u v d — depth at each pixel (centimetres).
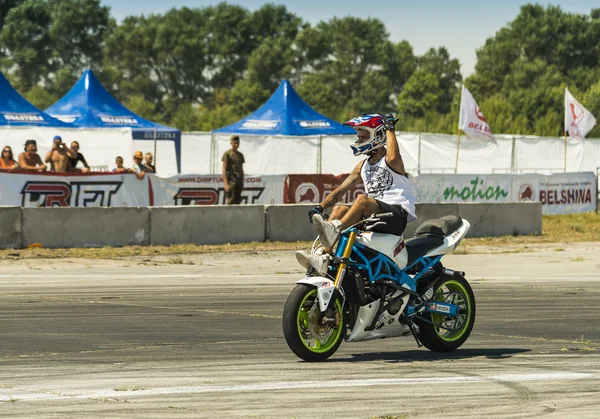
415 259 963
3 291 1543
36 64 14500
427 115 8294
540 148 4881
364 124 947
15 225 2172
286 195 2902
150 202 2650
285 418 683
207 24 16075
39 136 3559
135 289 1588
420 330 987
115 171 2588
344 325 937
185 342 1053
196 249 2281
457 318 1009
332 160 4728
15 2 14825
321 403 733
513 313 1321
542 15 14412
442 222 1011
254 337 1092
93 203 2555
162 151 5275
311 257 903
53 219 2214
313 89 14112
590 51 14212
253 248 2339
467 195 3188
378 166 955
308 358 917
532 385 811
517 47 14400
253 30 16250
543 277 1814
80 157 2845
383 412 705
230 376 845
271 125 4206
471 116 3616
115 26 15262
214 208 2398
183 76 15688
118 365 905
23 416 686
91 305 1378
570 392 782
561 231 2905
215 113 12744
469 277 1816
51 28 14562
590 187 3559
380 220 927
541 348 1024
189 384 807
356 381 822
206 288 1611
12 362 922
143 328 1159
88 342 1051
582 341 1077
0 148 3494
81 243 2241
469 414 701
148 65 15612
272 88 15350
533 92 9912
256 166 4681
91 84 4031
